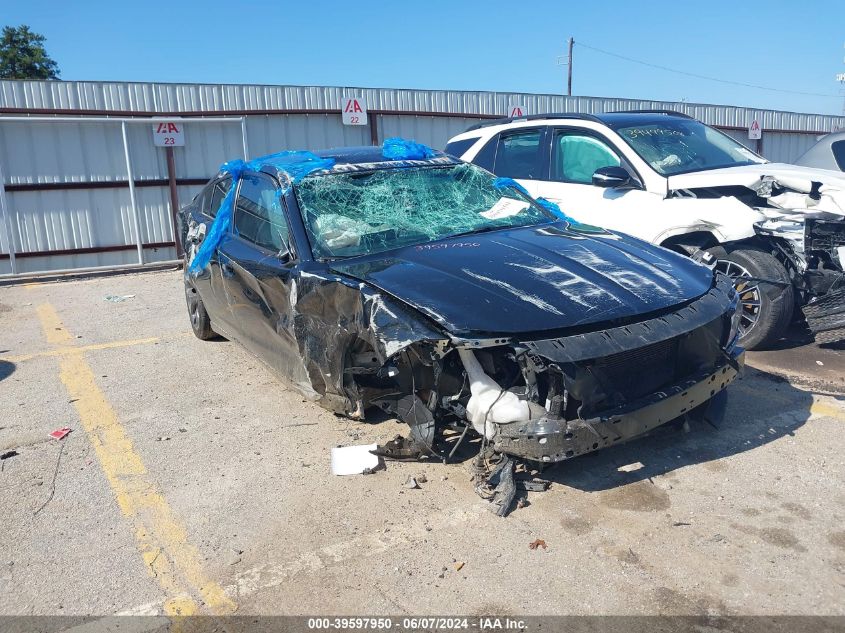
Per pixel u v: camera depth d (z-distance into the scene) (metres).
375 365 3.86
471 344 3.29
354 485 3.88
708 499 3.62
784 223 5.50
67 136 11.78
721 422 4.36
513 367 3.52
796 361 5.64
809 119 20.11
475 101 15.08
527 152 7.23
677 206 5.89
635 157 6.28
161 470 4.19
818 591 2.90
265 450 4.38
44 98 11.66
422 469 4.01
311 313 4.09
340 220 4.58
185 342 6.93
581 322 3.42
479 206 5.02
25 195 11.64
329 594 3.01
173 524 3.60
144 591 3.08
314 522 3.55
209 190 6.53
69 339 7.26
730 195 6.00
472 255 4.10
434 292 3.61
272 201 4.92
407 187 4.98
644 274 3.95
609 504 3.60
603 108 16.80
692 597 2.90
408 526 3.47
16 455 4.47
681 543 3.26
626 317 3.54
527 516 3.52
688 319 3.69
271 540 3.42
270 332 4.76
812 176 5.79
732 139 7.16
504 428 3.41
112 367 6.21
